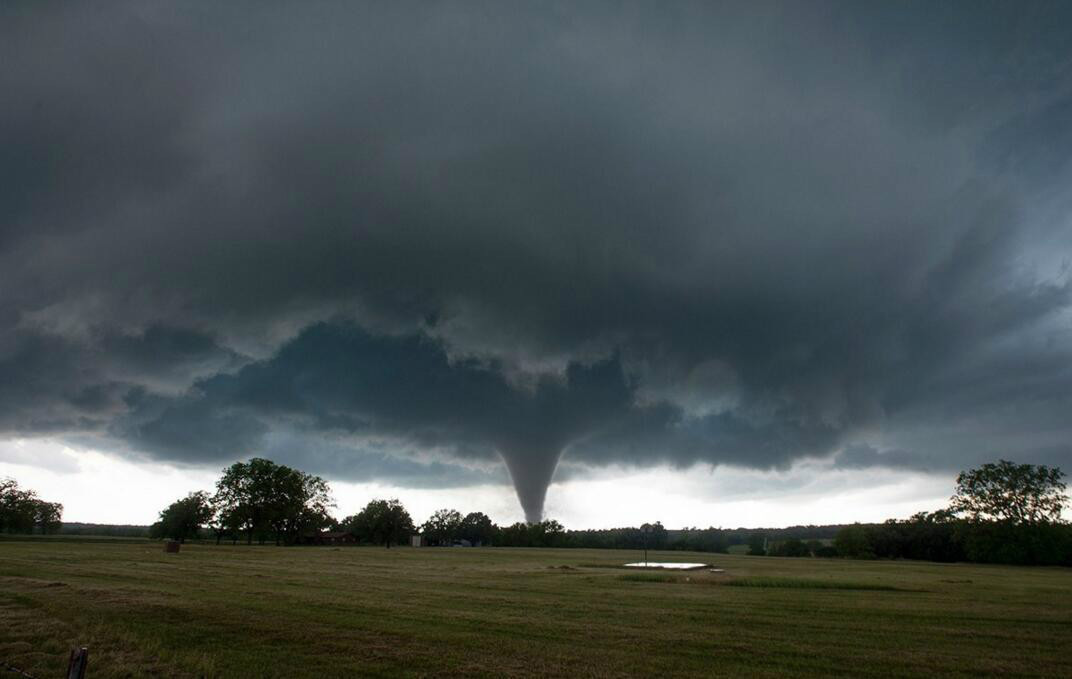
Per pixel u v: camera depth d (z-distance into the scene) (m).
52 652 18.30
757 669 17.48
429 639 20.64
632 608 29.61
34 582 32.56
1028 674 17.58
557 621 24.95
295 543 168.38
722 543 186.75
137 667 16.70
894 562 113.06
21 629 20.78
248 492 147.38
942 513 122.88
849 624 25.48
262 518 146.88
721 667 17.64
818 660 18.69
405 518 184.88
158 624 22.22
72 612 23.97
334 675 16.22
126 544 106.31
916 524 136.62
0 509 132.88
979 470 118.19
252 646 19.28
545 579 46.78
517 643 20.31
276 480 150.88
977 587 45.94
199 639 20.09
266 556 78.00
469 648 19.47
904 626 25.17
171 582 36.09
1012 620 27.23
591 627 23.69
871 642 21.58
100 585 32.84
